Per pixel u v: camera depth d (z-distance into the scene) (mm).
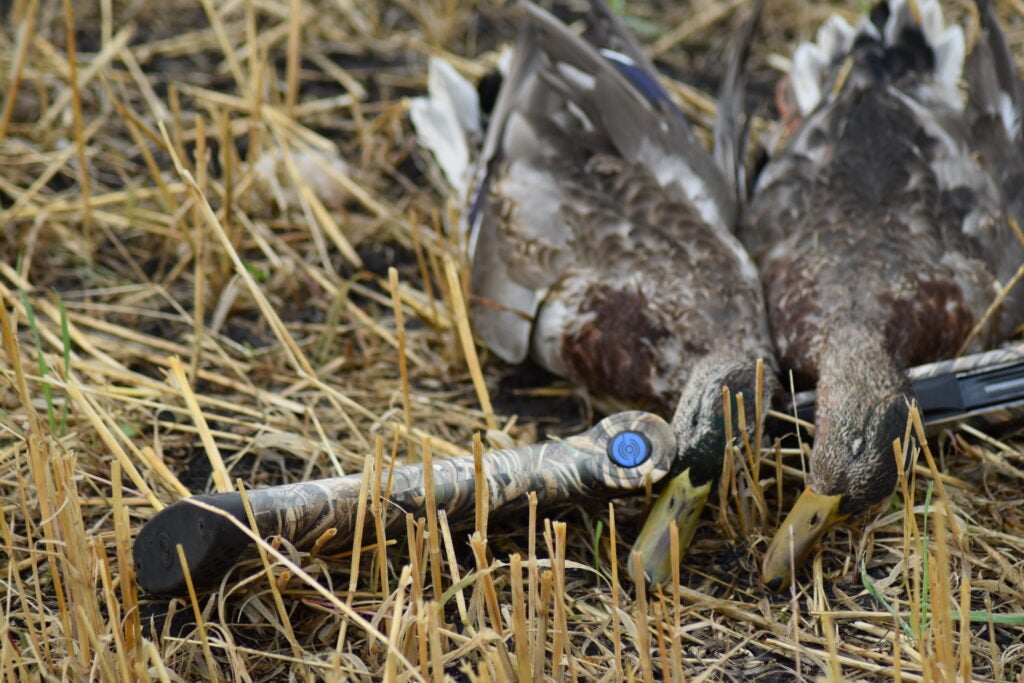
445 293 7371
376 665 5137
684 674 5199
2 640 4902
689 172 7527
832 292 6863
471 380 7324
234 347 7371
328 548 5414
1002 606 5633
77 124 7688
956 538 5590
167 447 6516
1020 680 5059
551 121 7691
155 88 9438
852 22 10367
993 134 7656
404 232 8344
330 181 8602
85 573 4852
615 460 5598
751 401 6008
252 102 8633
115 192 8438
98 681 4906
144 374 7152
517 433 6844
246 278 6441
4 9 9906
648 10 10742
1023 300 7266
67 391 6039
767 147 8508
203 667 5160
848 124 7734
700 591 5770
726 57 10266
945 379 6395
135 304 7672
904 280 6859
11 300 6402
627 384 6871
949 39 8281
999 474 6441
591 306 6973
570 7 10648
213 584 5293
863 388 6125
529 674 4738
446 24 10234
